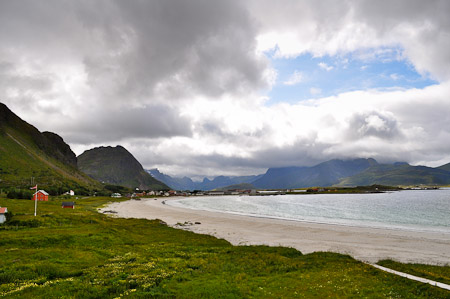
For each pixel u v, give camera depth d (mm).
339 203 192250
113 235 56281
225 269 32219
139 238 57719
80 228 62625
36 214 79000
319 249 50625
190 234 66188
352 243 56250
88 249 42625
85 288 24344
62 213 87875
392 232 69500
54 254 37438
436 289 24609
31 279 27250
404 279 27969
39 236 48969
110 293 23688
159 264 33844
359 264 35031
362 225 84125
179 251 43938
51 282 26031
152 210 149250
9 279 26672
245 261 36031
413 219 99125
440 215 110438
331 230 73562
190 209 158875
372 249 50500
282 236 65188
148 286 25438
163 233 66625
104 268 31547
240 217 110375
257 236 65500
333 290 24719
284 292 24234
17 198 150125
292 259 39062
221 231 73562
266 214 123625
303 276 29250
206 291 24000
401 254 46406
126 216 113188
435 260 42469
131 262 34938
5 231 57000
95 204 180500
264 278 28625
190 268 32625
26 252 37906
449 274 32250
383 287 25500
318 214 121500
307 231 72188
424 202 185500
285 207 168125
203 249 46250
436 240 58781
